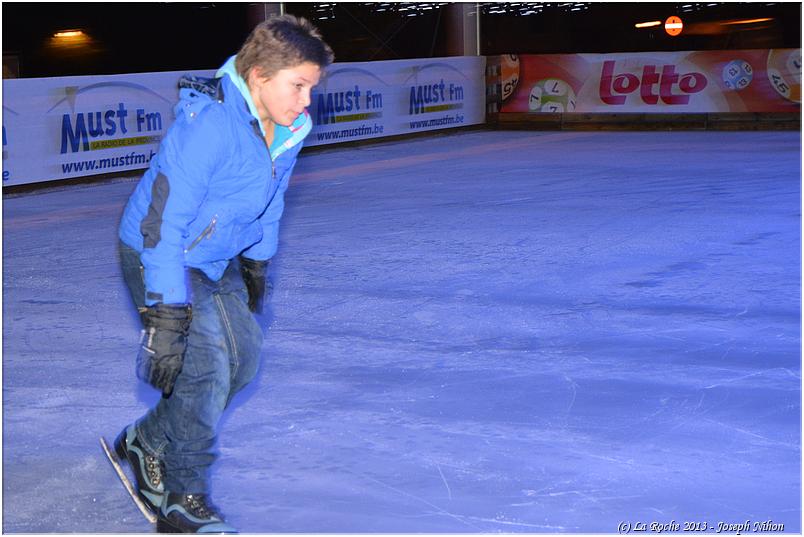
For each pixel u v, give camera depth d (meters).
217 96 2.53
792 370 4.43
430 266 6.94
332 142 16.36
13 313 5.86
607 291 6.07
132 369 4.66
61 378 4.52
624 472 3.30
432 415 3.90
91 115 12.78
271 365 4.62
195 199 2.49
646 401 4.04
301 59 2.47
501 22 22.91
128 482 2.97
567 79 18.83
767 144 15.12
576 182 11.52
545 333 5.14
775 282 6.20
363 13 21.53
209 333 2.68
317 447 3.56
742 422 3.77
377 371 4.52
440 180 12.12
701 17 22.34
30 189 12.10
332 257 7.33
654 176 11.82
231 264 2.90
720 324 5.25
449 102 18.81
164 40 20.09
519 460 3.41
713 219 8.65
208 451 2.78
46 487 3.25
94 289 6.52
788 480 3.21
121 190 12.05
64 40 19.19
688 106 17.92
